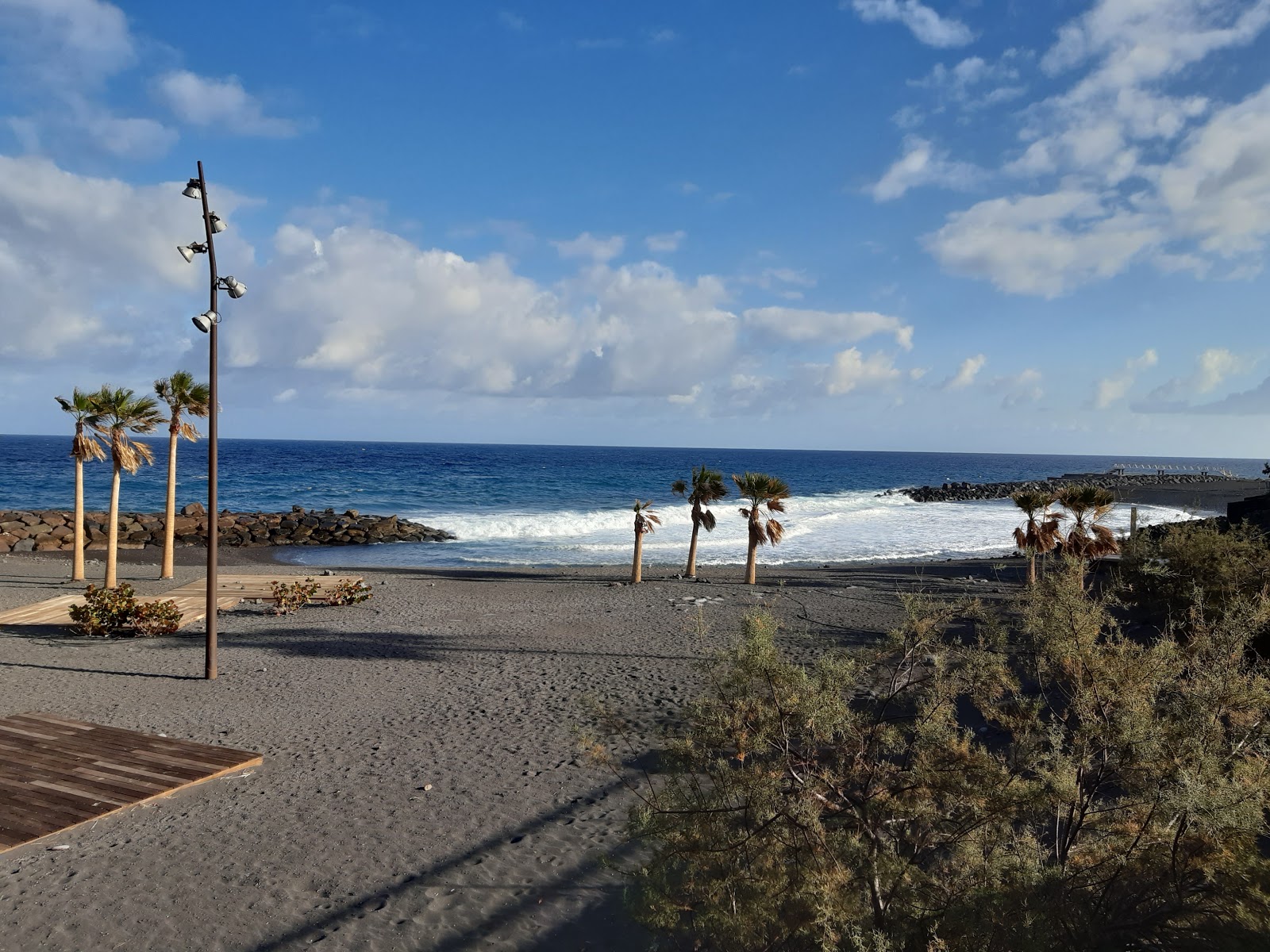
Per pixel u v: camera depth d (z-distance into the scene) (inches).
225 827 275.1
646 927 203.8
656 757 346.3
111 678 497.0
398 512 2086.6
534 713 419.5
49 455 4847.4
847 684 168.9
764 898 146.6
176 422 952.3
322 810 291.0
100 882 234.7
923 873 149.4
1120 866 148.4
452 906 222.1
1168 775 151.7
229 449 7027.6
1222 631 179.2
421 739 376.2
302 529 1587.1
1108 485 3142.2
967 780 161.5
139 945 201.6
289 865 247.0
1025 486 3417.8
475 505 2311.8
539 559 1325.0
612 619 705.0
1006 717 185.0
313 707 434.0
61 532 1434.5
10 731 365.4
